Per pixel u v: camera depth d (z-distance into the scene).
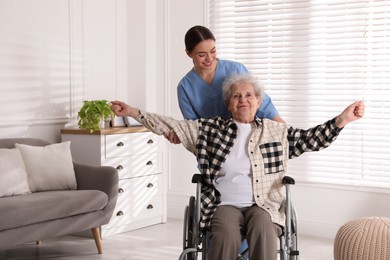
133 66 6.08
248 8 5.68
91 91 5.75
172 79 6.06
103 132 5.13
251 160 3.33
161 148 5.75
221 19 5.83
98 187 4.76
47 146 4.84
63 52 5.46
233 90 3.40
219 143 3.36
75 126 5.57
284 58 5.54
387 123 5.13
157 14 6.09
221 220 3.18
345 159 5.32
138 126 5.65
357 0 5.20
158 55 6.11
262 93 3.44
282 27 5.53
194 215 3.23
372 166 5.21
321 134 3.31
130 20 6.07
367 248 3.26
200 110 3.60
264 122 3.41
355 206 5.27
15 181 4.48
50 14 5.34
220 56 5.82
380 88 5.15
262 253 3.13
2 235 4.02
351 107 3.25
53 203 4.30
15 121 5.05
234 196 3.32
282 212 3.35
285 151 3.37
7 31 4.98
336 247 3.46
